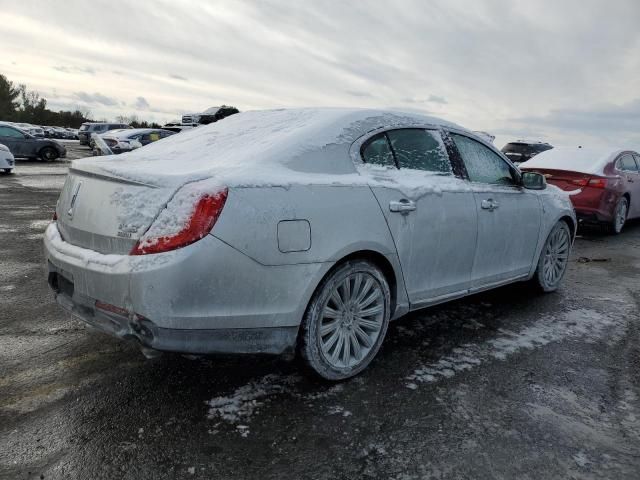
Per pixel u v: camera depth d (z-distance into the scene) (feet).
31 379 9.22
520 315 13.65
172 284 7.20
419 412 8.50
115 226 7.78
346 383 9.41
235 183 7.74
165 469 6.88
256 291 7.89
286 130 9.68
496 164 13.30
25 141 64.34
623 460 7.42
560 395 9.29
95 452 7.18
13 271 16.08
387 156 10.37
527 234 13.93
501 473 7.03
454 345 11.39
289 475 6.86
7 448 7.22
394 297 10.28
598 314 14.02
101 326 7.98
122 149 60.70
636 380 10.03
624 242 26.16
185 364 9.95
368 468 7.05
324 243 8.59
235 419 8.11
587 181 26.22
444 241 10.98
